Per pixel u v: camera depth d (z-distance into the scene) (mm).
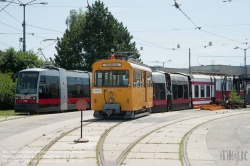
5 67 43281
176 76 33438
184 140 15000
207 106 36000
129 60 23500
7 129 18422
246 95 44188
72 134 16562
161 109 30047
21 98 29438
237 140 15180
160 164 10844
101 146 13695
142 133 16953
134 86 22938
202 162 11117
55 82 31422
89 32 59938
